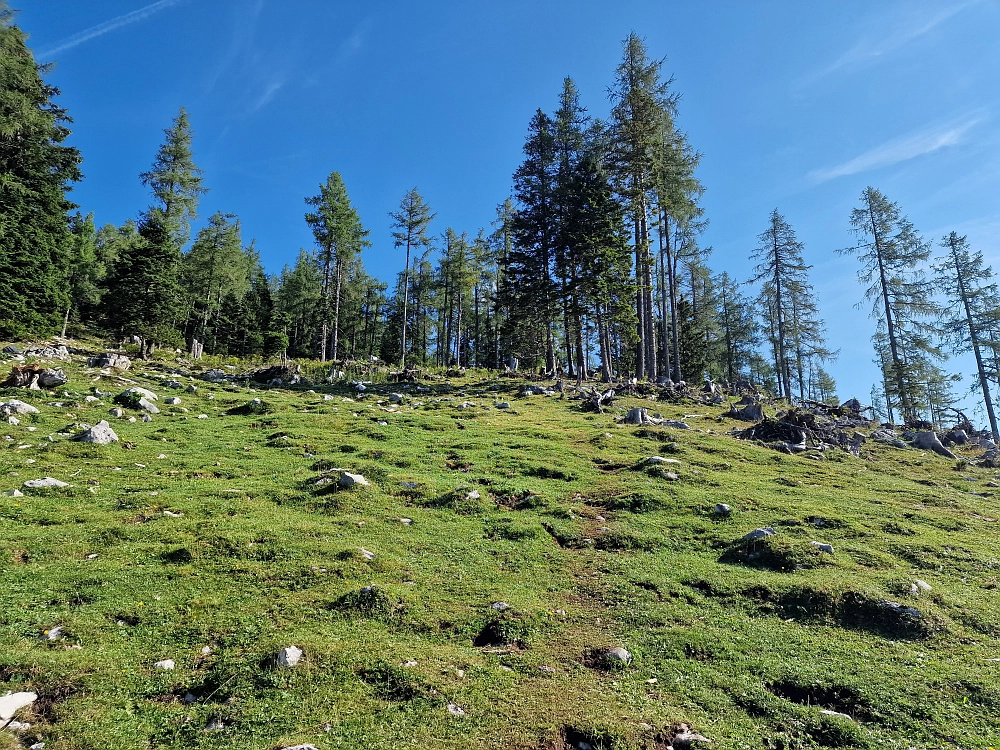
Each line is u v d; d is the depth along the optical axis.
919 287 43.62
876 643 9.52
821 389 81.12
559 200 44.47
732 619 10.34
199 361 44.78
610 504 16.77
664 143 42.16
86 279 50.12
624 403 34.62
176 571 10.45
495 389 39.06
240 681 7.45
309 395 32.22
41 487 13.66
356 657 8.10
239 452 19.61
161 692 7.23
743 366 68.56
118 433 19.83
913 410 42.62
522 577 11.98
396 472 18.36
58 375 23.95
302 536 12.55
